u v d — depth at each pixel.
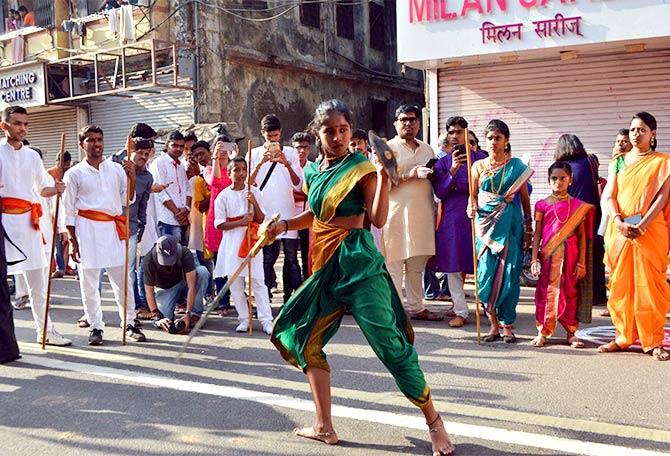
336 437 3.94
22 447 4.03
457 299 6.98
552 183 6.00
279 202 7.73
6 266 5.86
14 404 4.77
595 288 7.87
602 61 10.40
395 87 20.38
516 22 10.18
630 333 5.70
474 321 7.20
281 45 16.97
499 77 11.15
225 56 15.73
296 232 7.91
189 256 6.96
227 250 6.89
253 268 6.85
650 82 10.12
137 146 7.36
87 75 17.08
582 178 7.47
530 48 10.12
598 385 4.87
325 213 3.75
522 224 6.19
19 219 6.20
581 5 9.73
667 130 10.08
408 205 6.97
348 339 6.48
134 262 7.26
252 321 7.39
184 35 15.36
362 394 4.78
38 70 16.52
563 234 5.94
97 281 6.45
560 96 10.74
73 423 4.38
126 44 15.16
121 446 3.99
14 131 6.15
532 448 3.77
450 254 6.86
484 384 4.96
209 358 5.89
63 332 7.08
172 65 15.60
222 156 7.92
